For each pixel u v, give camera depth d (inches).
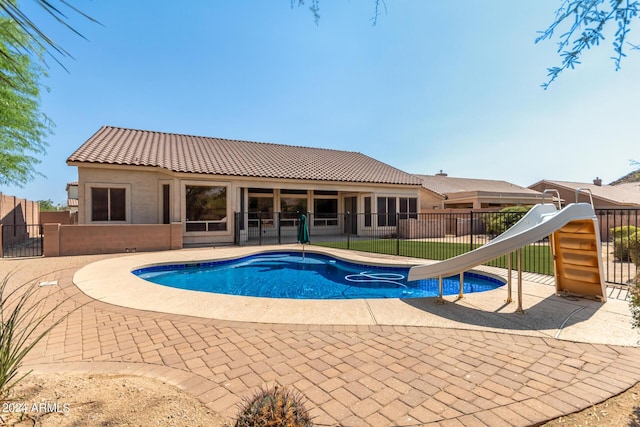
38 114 490.0
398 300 213.8
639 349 133.9
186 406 92.2
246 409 71.5
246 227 614.9
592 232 197.8
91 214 498.6
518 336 149.6
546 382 107.7
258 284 341.7
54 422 80.8
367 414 90.4
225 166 600.1
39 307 197.9
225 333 155.2
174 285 334.3
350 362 123.7
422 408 93.3
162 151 603.8
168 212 542.9
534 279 269.0
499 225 639.1
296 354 131.2
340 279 359.6
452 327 162.1
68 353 131.7
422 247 511.5
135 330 159.0
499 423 86.3
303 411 72.7
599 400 97.0
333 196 805.2
